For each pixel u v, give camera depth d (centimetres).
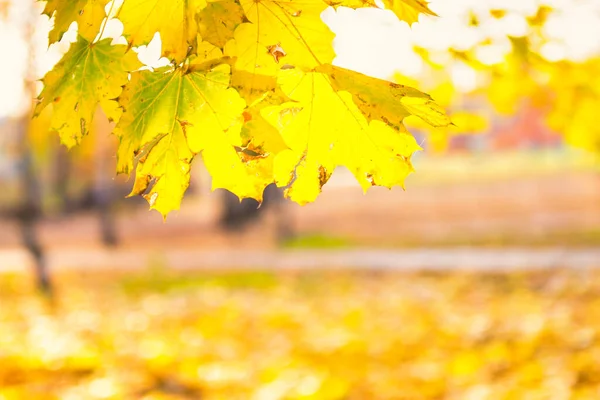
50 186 3422
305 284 1399
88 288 1426
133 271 1641
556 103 414
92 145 1150
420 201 3566
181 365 634
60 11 162
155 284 1442
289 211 2547
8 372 575
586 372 571
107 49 161
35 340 750
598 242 1786
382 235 2259
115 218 2659
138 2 157
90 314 1037
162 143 164
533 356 639
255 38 162
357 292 1276
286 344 772
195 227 2691
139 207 3425
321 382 557
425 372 610
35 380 574
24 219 1343
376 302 1123
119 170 160
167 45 155
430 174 5512
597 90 400
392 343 736
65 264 1788
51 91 164
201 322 923
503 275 1367
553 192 3609
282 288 1336
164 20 158
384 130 167
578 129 427
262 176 171
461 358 643
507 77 396
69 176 3378
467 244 1928
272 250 1986
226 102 162
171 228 2711
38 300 1232
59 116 165
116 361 658
